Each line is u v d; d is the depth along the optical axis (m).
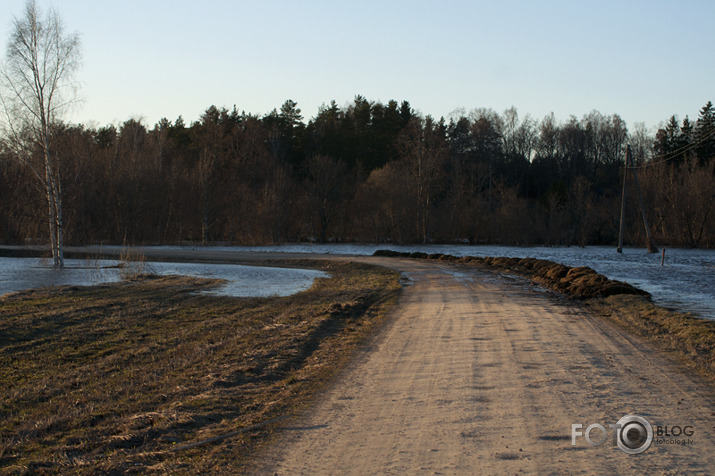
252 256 45.88
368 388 7.66
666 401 6.80
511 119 96.12
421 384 7.78
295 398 7.25
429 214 63.62
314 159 67.00
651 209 65.00
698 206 60.53
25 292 21.12
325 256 45.41
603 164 95.06
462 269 30.88
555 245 64.50
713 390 7.28
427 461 5.06
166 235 63.00
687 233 62.16
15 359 10.54
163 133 71.31
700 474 4.71
